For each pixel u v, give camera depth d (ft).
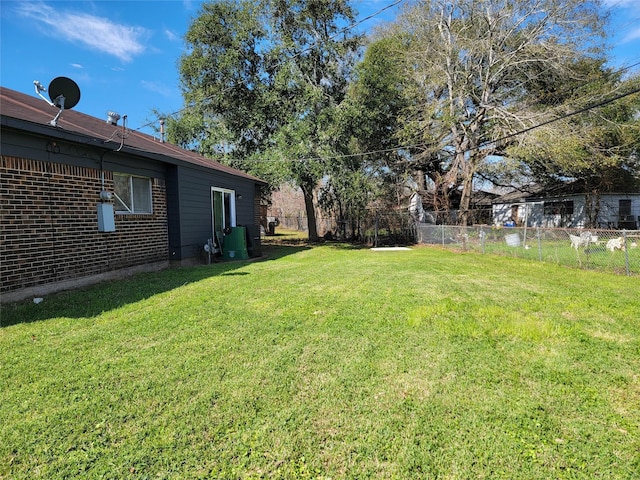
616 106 40.47
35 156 15.69
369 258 30.76
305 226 84.69
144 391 7.80
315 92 42.29
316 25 49.57
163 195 24.97
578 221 61.41
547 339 10.89
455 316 13.02
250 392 7.80
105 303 14.56
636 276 22.08
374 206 57.36
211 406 7.29
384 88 47.03
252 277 20.47
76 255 17.84
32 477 5.47
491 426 6.70
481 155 46.52
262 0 46.52
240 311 13.57
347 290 17.08
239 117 47.85
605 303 14.97
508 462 5.83
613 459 5.88
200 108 47.44
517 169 49.62
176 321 12.35
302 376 8.52
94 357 9.48
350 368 8.91
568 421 6.87
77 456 5.90
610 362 9.30
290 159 39.88
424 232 47.62
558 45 38.91
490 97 45.03
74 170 17.71
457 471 5.65
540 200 66.49
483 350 10.02
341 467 5.75
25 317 12.69
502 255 33.35
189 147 50.26
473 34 44.37
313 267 24.68
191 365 9.03
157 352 9.80
